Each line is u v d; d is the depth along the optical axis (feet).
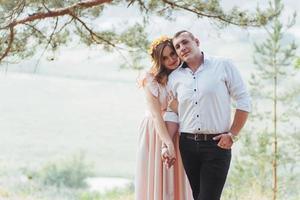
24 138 148.97
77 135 154.20
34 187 66.69
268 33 36.73
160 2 30.91
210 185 19.06
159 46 19.85
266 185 38.32
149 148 21.17
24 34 29.86
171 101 20.03
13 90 184.55
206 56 19.38
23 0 28.94
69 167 108.68
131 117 166.81
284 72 36.83
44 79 192.03
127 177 119.65
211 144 19.02
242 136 37.70
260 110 40.04
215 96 18.86
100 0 29.66
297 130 37.42
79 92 185.57
